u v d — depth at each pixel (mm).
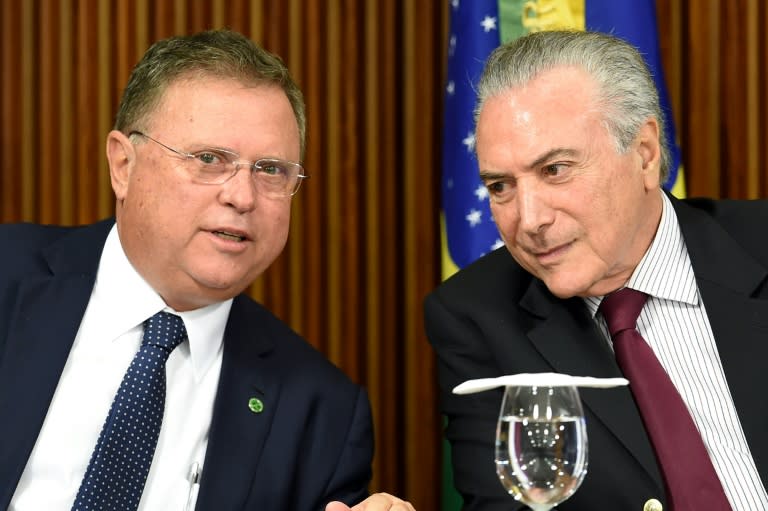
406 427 3441
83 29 3449
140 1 3455
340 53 3480
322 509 2020
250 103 1882
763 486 1904
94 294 2002
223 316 2029
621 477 1894
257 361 2062
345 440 2072
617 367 1977
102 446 1821
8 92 3436
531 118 1866
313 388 2074
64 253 2055
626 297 2043
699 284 2043
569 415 1346
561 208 1882
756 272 2045
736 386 1958
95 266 2029
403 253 3508
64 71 3445
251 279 1946
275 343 2123
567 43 1919
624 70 1937
